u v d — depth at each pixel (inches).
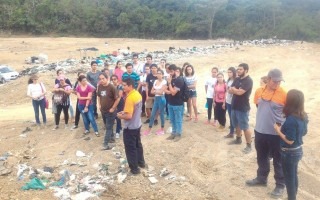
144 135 418.6
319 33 2812.5
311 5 3203.7
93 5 3107.8
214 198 285.7
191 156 360.2
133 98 311.6
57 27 2910.9
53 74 887.7
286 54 1382.9
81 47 1971.0
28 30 2815.0
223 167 334.3
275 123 261.4
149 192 301.6
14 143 430.3
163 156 362.6
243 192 287.7
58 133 450.9
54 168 356.8
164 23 3107.8
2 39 2335.1
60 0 3016.7
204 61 1175.0
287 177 251.1
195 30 3068.4
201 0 3243.1
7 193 314.3
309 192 290.5
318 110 582.9
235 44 1817.2
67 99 457.7
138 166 337.4
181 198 288.7
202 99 685.3
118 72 476.4
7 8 2800.2
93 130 446.9
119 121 408.5
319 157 361.7
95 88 468.1
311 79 895.1
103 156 371.9
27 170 356.8
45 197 303.9
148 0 3378.4
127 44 2162.9
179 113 395.5
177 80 384.5
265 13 3112.7
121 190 307.1
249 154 357.1
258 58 1262.3
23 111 635.5
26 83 815.7
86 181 325.7
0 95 767.1
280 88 267.4
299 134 241.8
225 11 3179.1
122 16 3068.4
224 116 427.8
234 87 347.3
